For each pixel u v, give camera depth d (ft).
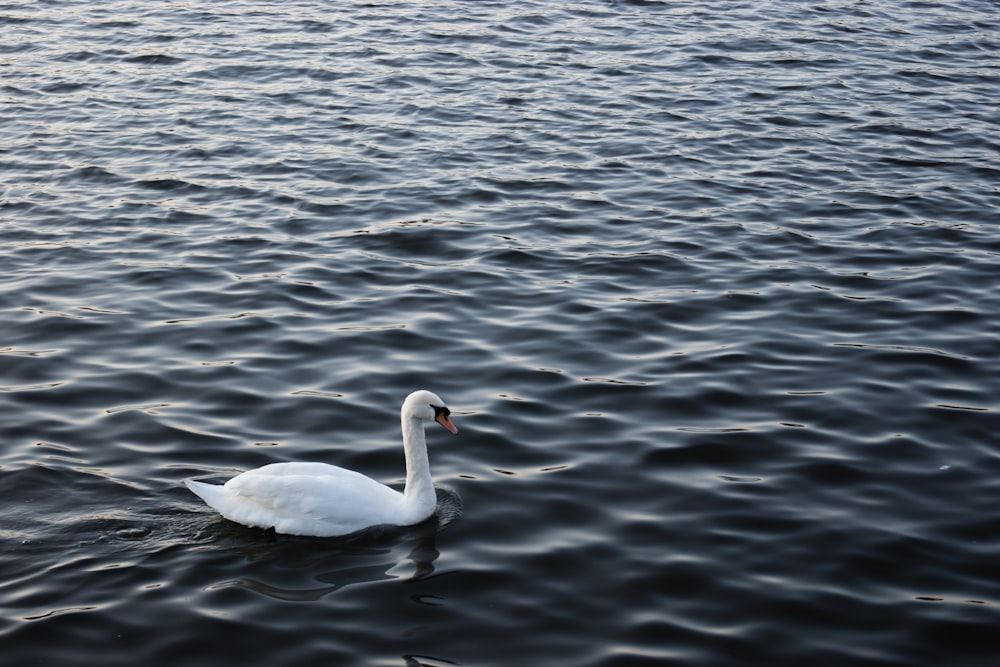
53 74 99.40
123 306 57.52
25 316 55.88
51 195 73.05
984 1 139.33
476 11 127.13
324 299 59.00
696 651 33.40
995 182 79.05
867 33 122.42
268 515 38.24
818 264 64.95
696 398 49.26
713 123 91.15
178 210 71.05
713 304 59.36
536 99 95.91
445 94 96.53
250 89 96.58
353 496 38.73
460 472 43.29
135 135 84.58
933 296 60.54
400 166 79.56
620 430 46.55
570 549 38.37
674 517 40.45
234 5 126.82
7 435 44.39
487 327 56.24
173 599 34.78
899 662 33.12
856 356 53.52
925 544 38.99
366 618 34.35
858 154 84.64
